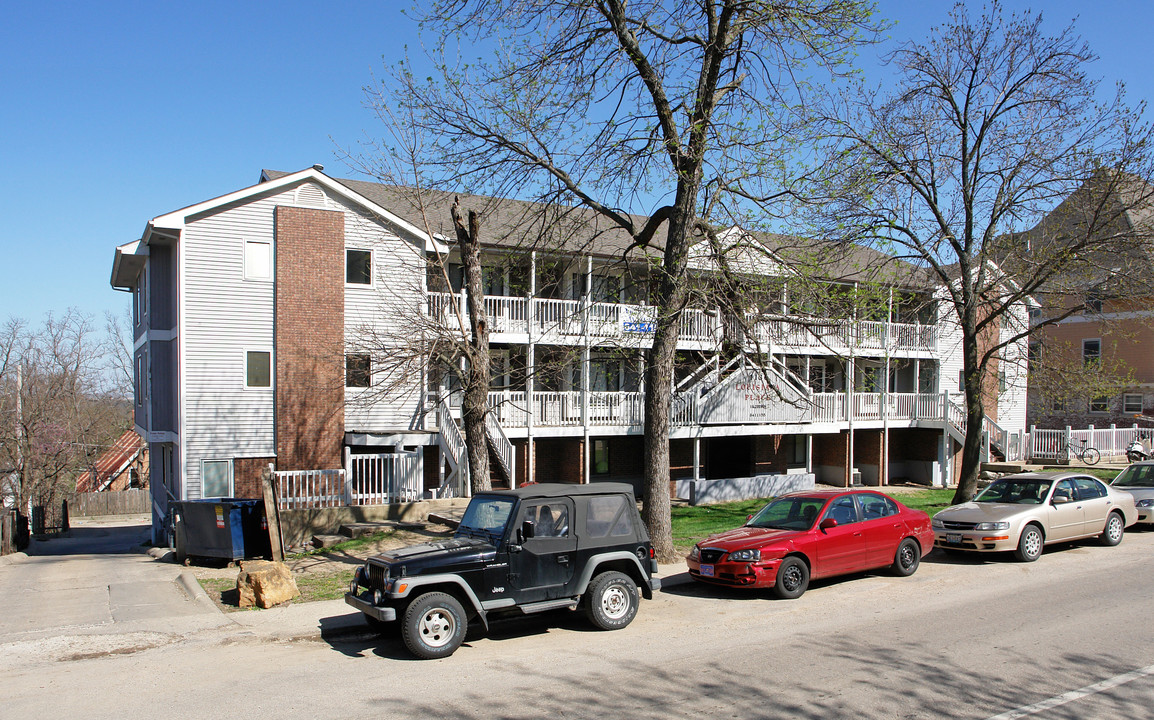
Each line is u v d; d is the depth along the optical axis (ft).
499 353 72.02
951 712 22.18
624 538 32.91
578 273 75.25
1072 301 125.18
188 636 31.22
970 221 68.69
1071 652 27.86
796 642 29.96
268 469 48.75
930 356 102.47
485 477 48.70
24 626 33.58
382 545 51.47
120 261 75.56
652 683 25.16
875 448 99.60
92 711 23.03
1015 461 102.99
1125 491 59.00
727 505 79.77
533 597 30.40
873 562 41.14
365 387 69.62
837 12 43.34
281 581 36.99
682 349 81.41
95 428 157.89
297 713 22.76
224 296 64.80
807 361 93.20
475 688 24.86
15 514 74.08
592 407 78.74
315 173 67.36
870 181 62.44
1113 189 60.18
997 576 42.16
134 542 89.56
